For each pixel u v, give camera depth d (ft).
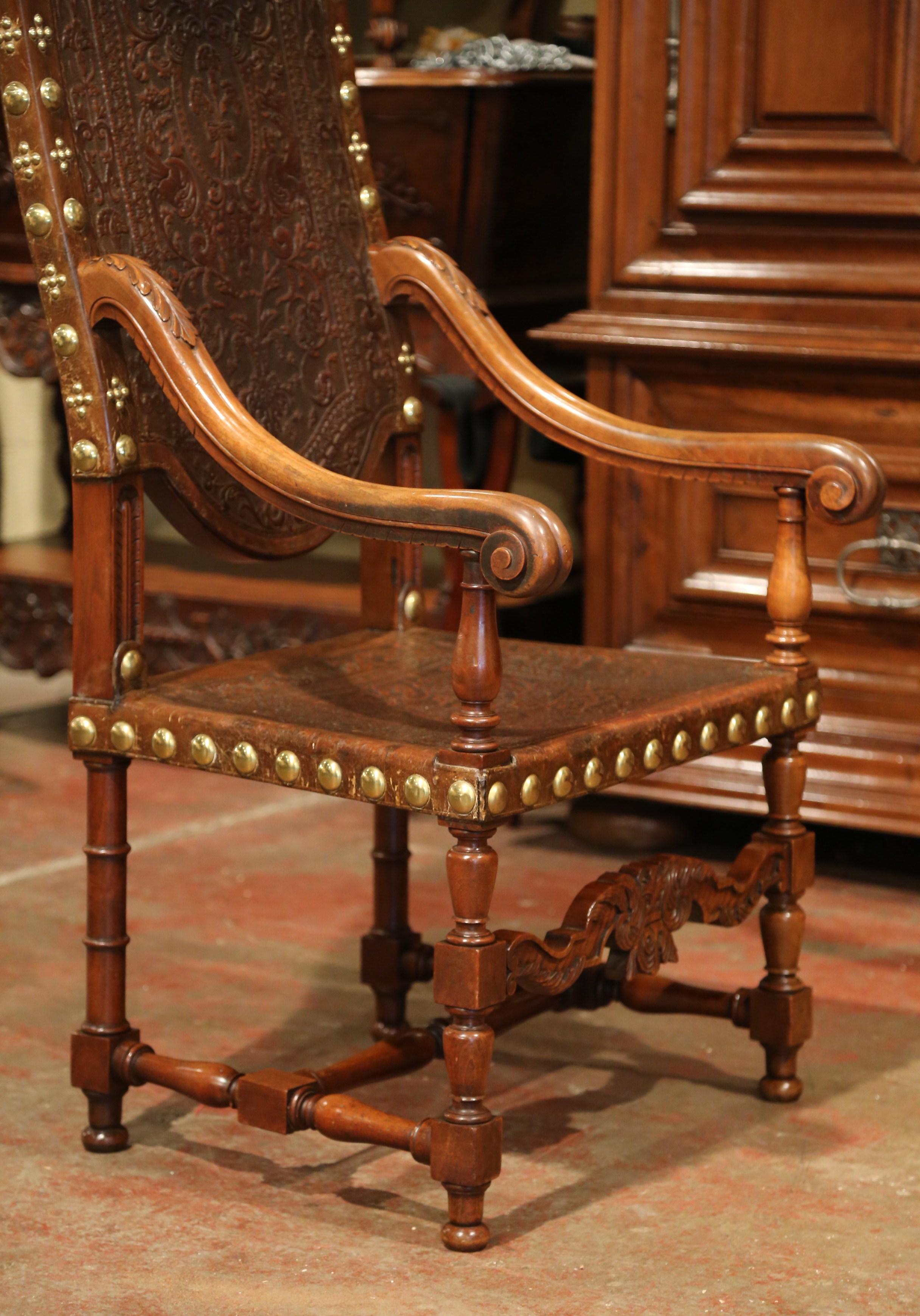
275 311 9.52
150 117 8.96
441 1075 10.00
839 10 12.21
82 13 8.64
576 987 9.77
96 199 8.59
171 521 9.07
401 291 10.03
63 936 12.18
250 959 11.73
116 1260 7.89
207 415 8.14
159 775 16.46
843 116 12.34
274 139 9.66
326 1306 7.48
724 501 13.20
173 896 13.01
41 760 16.80
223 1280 7.71
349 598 15.76
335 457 9.78
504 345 9.71
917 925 12.45
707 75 12.68
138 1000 10.97
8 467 20.03
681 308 12.99
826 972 11.54
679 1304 7.49
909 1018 10.78
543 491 16.92
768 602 9.34
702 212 12.85
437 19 17.19
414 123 14.51
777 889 9.50
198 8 9.29
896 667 12.78
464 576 7.35
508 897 12.96
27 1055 10.18
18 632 16.92
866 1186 8.59
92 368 8.40
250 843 14.33
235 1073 8.60
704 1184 8.62
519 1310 7.44
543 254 15.44
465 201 14.60
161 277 8.45
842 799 12.80
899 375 12.28
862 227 12.39
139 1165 8.84
